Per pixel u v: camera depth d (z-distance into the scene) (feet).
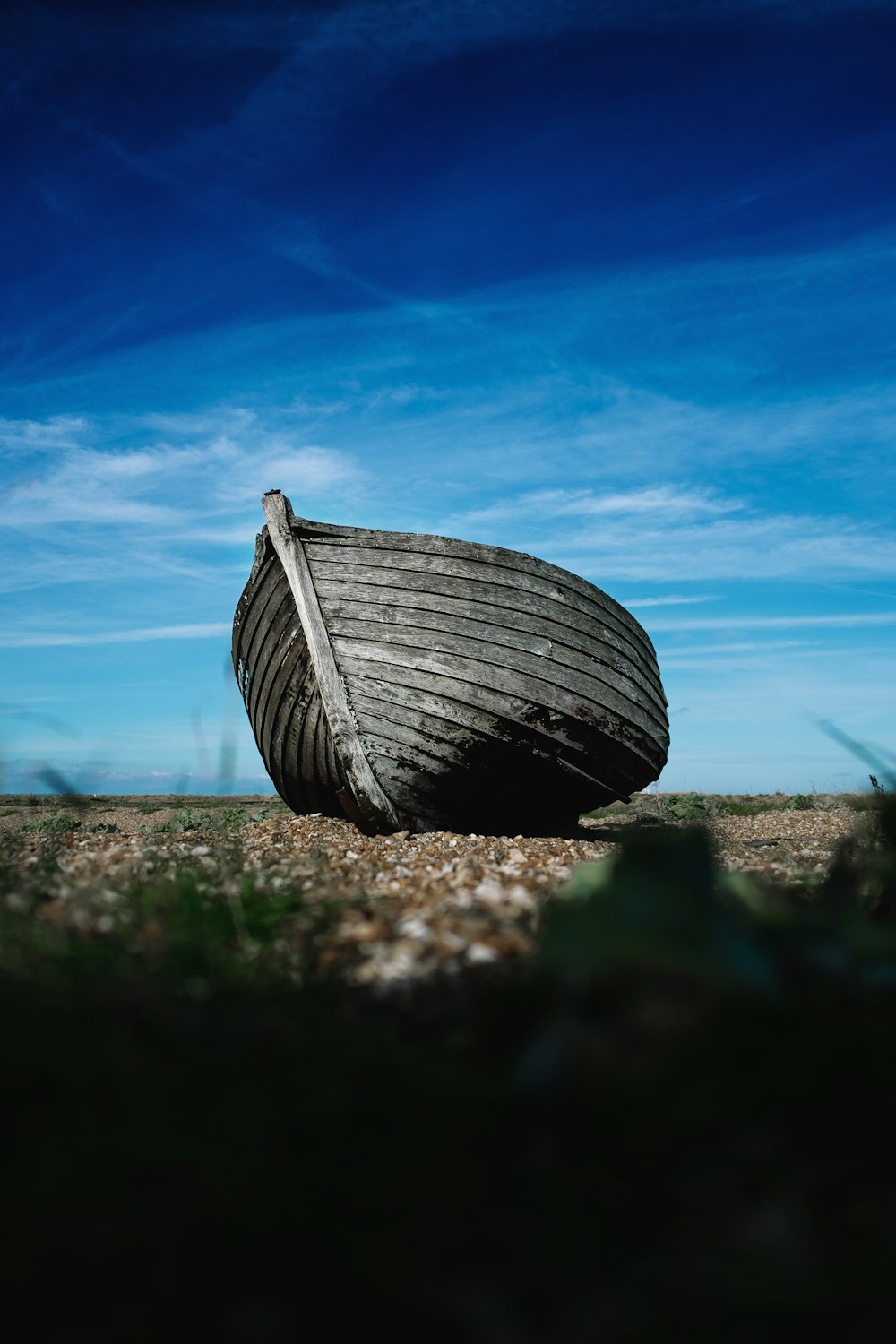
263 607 33.12
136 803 64.75
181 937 9.57
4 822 47.34
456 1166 5.47
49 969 8.33
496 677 29.50
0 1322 4.23
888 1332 4.03
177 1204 4.90
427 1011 8.10
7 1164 5.33
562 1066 6.23
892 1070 5.63
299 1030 7.06
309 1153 5.48
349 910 11.59
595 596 31.89
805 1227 4.87
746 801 62.90
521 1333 4.19
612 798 34.83
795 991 6.88
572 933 6.65
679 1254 4.74
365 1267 4.53
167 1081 6.03
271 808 59.72
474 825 32.37
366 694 29.96
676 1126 5.59
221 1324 4.25
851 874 8.97
